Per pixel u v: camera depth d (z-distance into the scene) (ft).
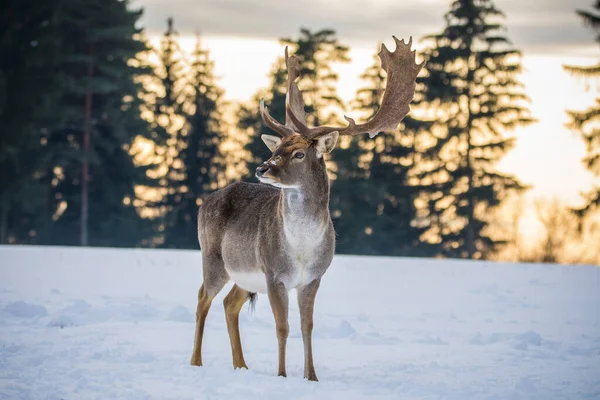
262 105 43.60
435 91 238.27
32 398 34.30
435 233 237.86
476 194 230.27
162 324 54.03
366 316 58.80
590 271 101.45
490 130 238.07
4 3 220.84
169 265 95.14
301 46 249.55
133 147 259.39
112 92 242.78
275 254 41.04
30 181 224.33
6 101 217.97
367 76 254.68
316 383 38.70
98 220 237.45
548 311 64.80
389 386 38.81
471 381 40.06
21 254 103.35
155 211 255.91
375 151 242.99
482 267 104.58
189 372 39.83
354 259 114.21
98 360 42.24
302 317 41.16
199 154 263.90
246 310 60.23
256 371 42.06
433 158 239.30
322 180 40.81
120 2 241.76
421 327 55.98
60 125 227.20
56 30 224.53
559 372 42.32
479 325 57.31
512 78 240.53
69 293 67.10
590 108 212.23
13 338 47.39
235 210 45.14
